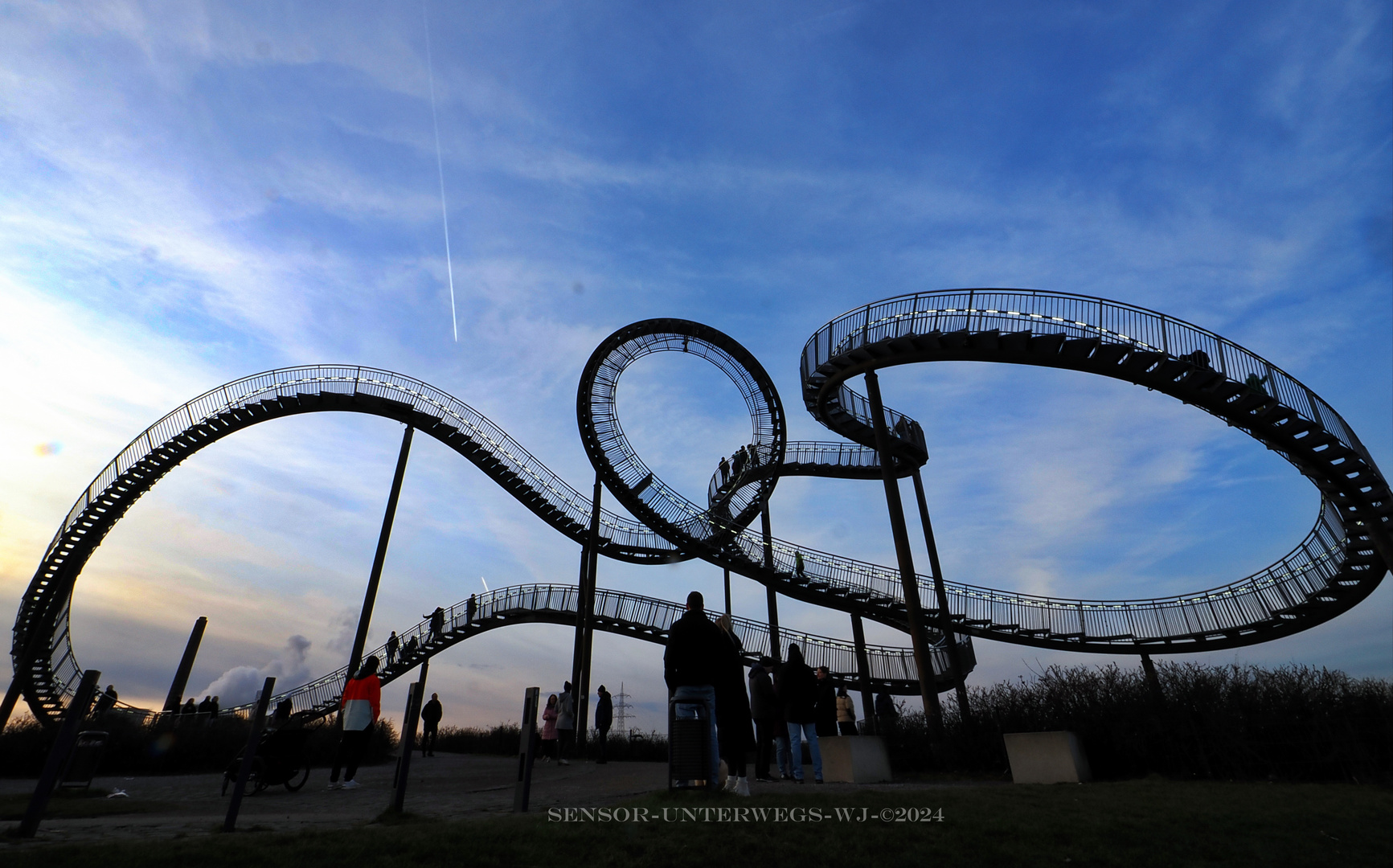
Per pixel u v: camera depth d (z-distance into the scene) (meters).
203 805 8.21
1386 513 16.95
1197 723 10.20
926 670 17.14
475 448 28.41
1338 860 4.57
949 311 18.61
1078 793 7.30
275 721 10.70
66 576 26.92
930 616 22.36
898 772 13.30
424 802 8.02
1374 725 9.16
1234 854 4.62
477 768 15.50
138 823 5.85
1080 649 22.45
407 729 6.05
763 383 27.98
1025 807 6.09
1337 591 19.17
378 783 11.77
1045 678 12.42
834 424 23.31
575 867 3.82
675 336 28.27
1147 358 16.86
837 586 23.62
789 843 4.48
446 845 4.04
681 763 6.57
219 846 3.87
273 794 9.96
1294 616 19.89
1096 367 17.88
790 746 10.48
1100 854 4.49
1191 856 4.56
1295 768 9.41
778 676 11.70
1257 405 16.45
